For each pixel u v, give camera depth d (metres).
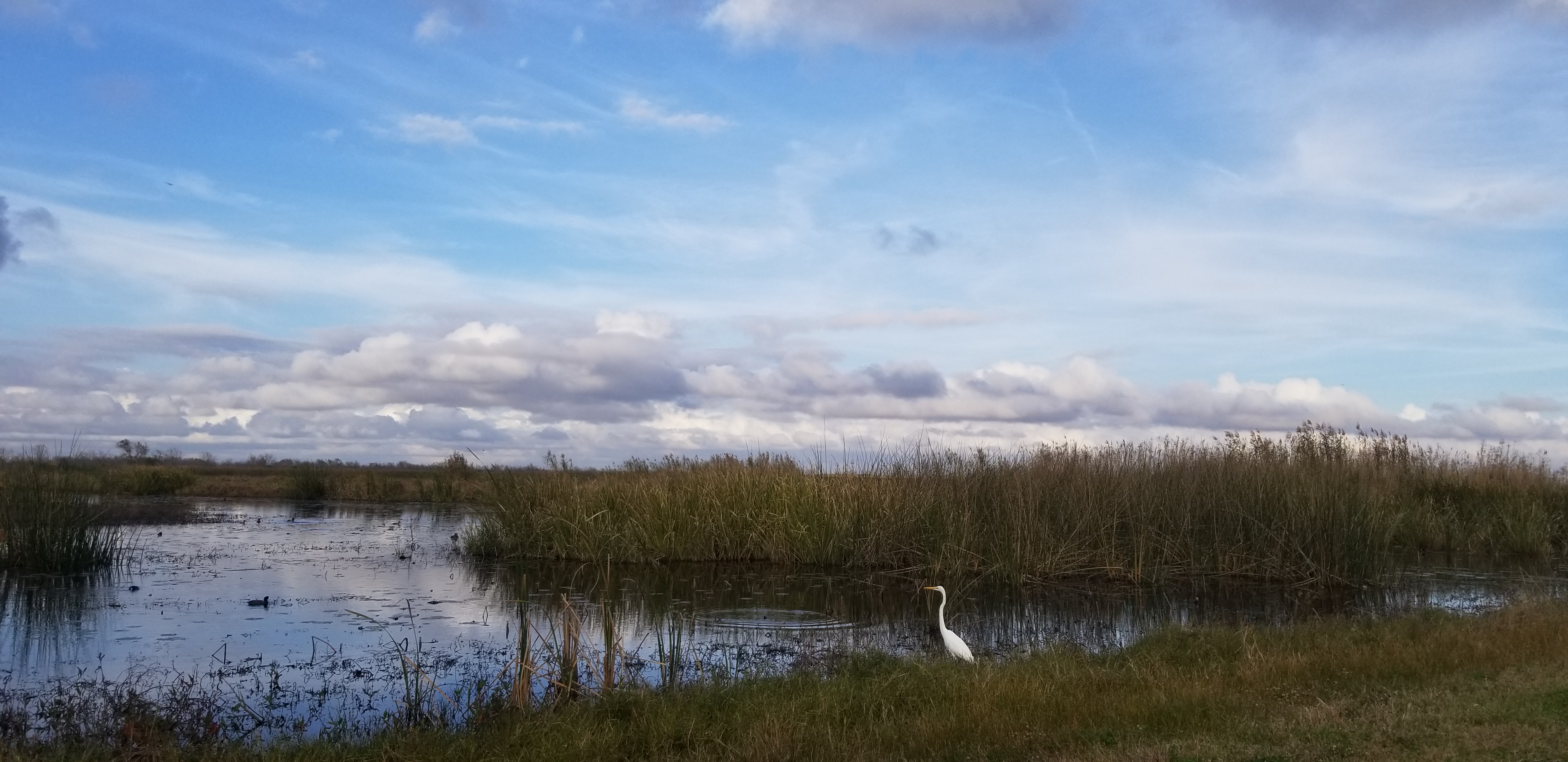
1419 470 29.66
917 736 8.22
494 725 9.12
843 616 16.77
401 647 13.82
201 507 38.28
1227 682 9.73
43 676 12.23
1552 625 11.77
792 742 8.04
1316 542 19.75
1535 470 29.23
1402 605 17.47
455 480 44.00
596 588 19.53
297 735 9.52
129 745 8.77
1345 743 7.18
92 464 44.62
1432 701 8.27
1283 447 25.83
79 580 19.92
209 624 15.62
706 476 24.20
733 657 13.41
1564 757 6.67
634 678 11.42
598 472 25.69
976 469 22.23
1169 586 19.58
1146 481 21.50
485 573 21.36
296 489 44.81
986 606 17.73
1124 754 7.17
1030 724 8.44
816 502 22.77
